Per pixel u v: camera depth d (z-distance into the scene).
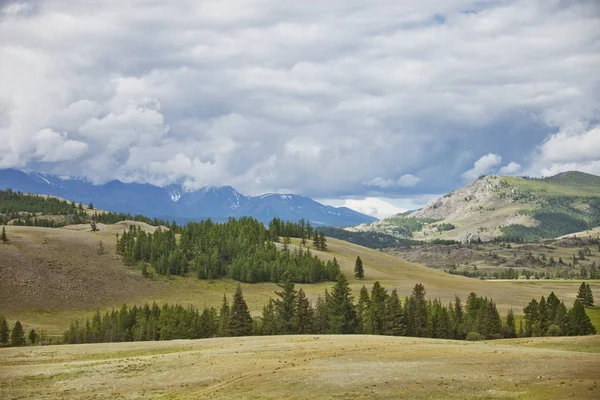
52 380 59.88
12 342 143.50
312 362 62.03
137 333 142.25
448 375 52.78
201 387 54.66
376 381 51.78
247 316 140.88
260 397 49.75
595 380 47.84
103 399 52.66
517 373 52.25
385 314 138.50
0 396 54.47
